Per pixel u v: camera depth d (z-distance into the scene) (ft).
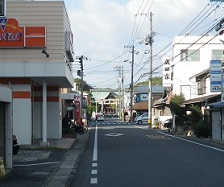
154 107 212.23
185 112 130.62
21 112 73.41
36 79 76.28
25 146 71.20
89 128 164.14
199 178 38.83
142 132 130.82
